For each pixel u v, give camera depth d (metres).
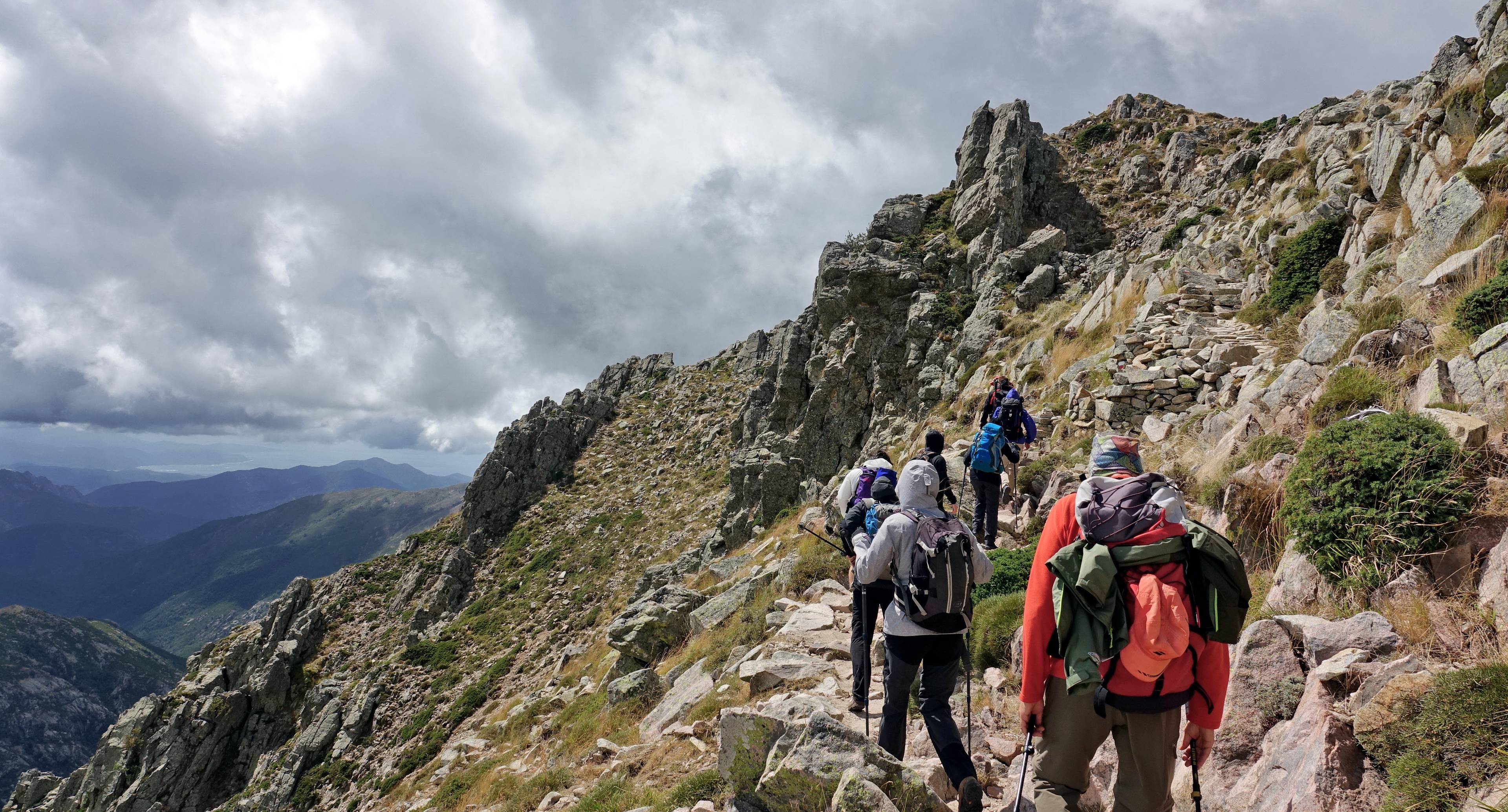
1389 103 21.78
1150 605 2.75
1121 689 2.89
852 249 41.06
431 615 58.09
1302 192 19.80
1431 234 9.81
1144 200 41.84
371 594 63.97
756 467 39.91
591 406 88.12
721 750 5.23
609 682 16.23
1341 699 3.90
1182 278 18.36
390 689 47.19
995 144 41.62
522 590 58.75
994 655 6.75
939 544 4.40
